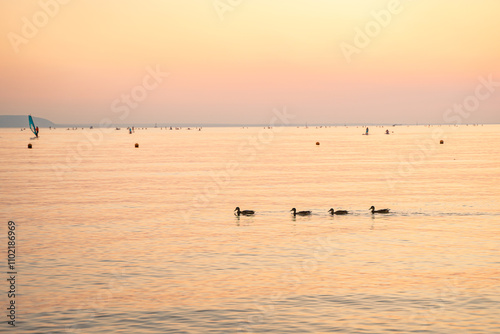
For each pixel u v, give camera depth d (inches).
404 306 984.9
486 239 1515.7
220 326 899.4
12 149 6919.3
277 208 2100.1
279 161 4660.4
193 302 1013.8
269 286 1105.4
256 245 1467.8
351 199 2319.1
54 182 3073.3
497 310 962.7
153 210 2065.7
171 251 1401.3
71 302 1015.6
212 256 1349.7
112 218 1892.2
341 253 1373.0
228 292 1069.8
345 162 4490.7
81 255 1358.3
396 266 1245.7
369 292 1063.0
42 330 884.6
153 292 1072.2
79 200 2338.8
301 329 884.6
